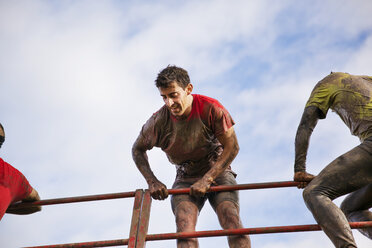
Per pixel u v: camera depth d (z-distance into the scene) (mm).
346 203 4496
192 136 4883
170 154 5086
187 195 4793
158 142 5082
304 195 4035
